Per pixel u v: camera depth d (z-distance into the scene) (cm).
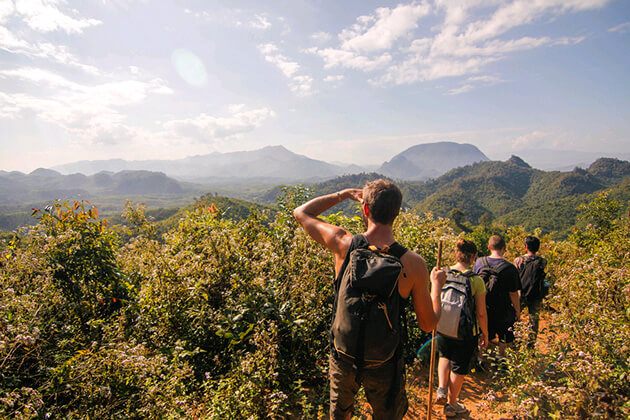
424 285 195
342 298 189
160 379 286
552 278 702
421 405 373
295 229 491
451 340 356
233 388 287
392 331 180
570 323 352
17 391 236
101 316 388
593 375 266
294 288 396
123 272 466
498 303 441
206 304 375
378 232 200
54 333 318
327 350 385
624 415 240
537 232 1141
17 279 348
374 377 188
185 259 424
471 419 346
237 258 422
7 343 245
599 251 595
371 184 204
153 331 352
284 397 276
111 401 255
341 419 204
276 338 344
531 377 323
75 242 404
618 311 354
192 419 258
